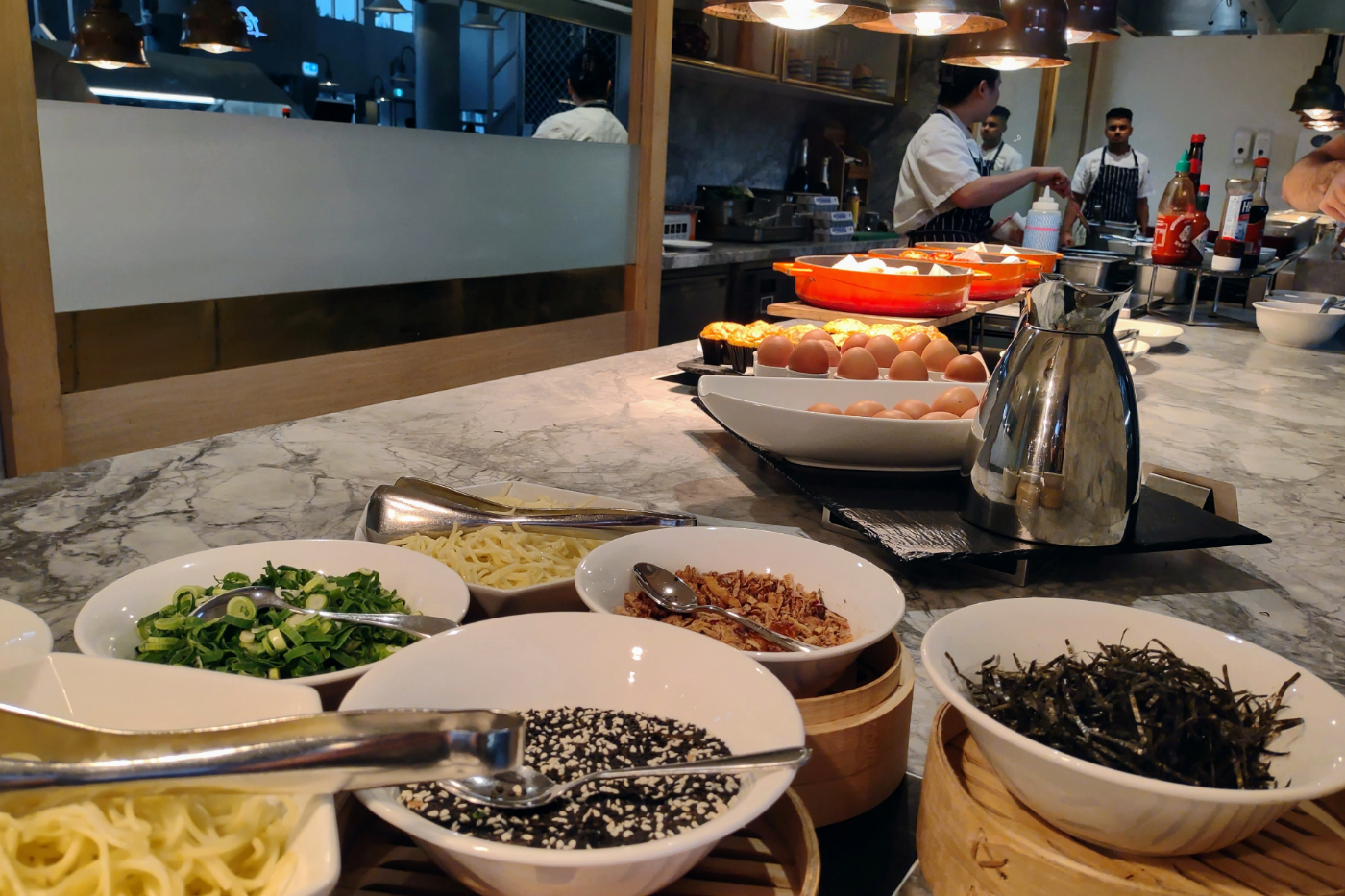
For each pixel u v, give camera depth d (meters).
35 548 0.85
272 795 0.40
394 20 2.46
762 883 0.46
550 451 1.21
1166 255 2.76
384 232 2.54
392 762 0.37
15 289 1.80
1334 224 3.03
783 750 0.42
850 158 5.37
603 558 0.67
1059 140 6.26
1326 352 2.27
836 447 1.03
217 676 0.46
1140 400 1.68
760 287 4.18
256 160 2.18
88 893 0.37
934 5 2.13
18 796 0.36
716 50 4.03
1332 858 0.46
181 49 2.00
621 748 0.48
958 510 0.96
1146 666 0.51
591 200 3.23
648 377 1.70
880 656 0.62
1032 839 0.47
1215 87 5.84
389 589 0.67
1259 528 1.06
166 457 1.12
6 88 1.71
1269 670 0.52
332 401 2.50
